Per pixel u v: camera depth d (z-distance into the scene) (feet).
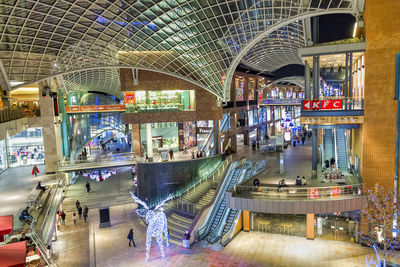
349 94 90.68
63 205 125.59
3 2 93.04
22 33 108.88
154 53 140.36
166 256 83.20
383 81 83.15
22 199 89.30
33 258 55.88
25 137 151.23
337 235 91.35
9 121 87.04
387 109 83.30
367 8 83.15
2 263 38.19
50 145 132.57
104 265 78.74
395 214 78.74
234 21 124.57
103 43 131.03
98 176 153.17
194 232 92.12
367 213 80.33
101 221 105.19
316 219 92.84
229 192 87.20
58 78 151.12
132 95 143.84
